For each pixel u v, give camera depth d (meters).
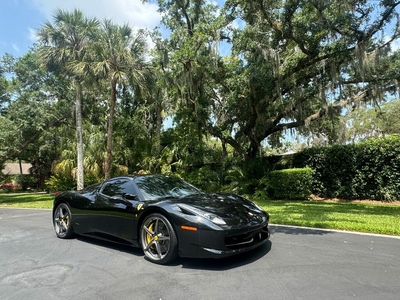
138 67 12.95
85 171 16.56
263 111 13.84
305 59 11.69
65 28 13.53
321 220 6.34
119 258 4.11
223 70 14.17
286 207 8.98
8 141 16.31
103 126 20.00
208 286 3.02
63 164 17.41
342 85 12.91
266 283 3.03
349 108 12.95
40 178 31.38
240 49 11.43
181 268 3.59
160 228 3.90
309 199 11.40
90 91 15.98
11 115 16.75
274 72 11.34
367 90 12.08
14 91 18.16
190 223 3.53
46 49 13.73
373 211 8.00
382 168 10.44
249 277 3.21
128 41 13.02
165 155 17.56
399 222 5.96
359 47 9.98
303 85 14.02
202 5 15.62
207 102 14.46
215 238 3.40
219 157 17.75
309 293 2.77
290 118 14.65
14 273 3.62
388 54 10.66
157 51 15.62
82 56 13.48
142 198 4.32
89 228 4.96
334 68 11.40
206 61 12.77
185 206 3.78
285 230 5.58
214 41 12.45
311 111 15.07
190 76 13.14
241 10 12.09
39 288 3.14
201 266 3.62
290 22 10.21
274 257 3.87
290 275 3.23
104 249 4.62
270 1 10.61
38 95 17.91
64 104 18.92
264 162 13.52
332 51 10.74
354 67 10.77
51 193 21.39
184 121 16.94
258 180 12.72
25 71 17.88
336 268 3.41
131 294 2.91
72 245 4.93
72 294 2.96
